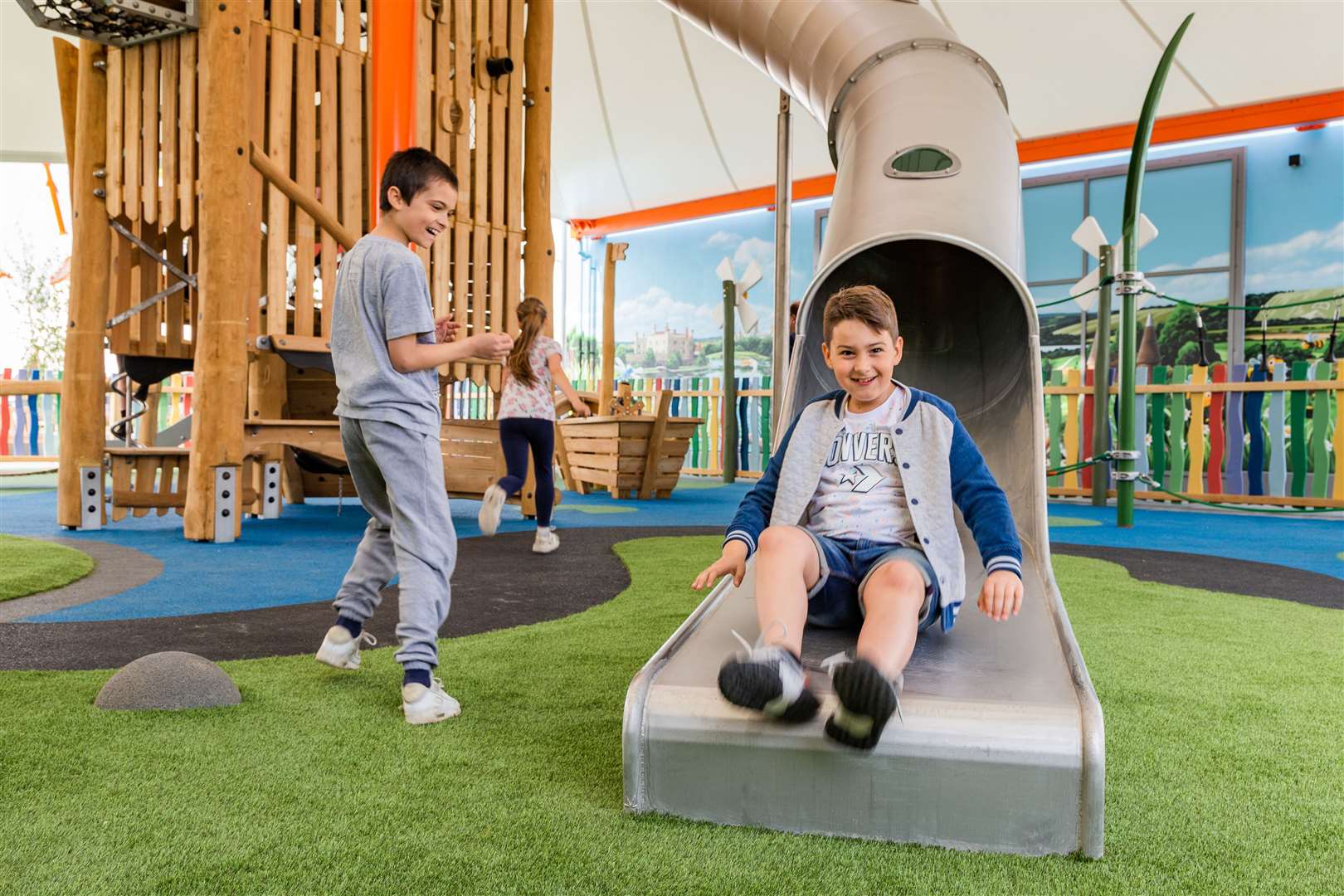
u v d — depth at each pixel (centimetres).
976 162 390
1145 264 1170
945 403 213
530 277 725
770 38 493
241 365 552
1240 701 231
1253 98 1047
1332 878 139
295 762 185
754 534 207
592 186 1524
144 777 177
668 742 160
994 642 194
